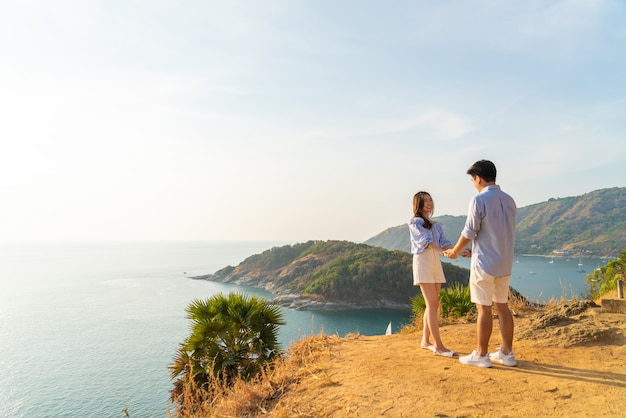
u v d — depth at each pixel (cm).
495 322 637
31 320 11344
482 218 372
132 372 6712
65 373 6762
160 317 11488
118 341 8825
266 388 423
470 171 399
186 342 905
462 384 333
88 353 7956
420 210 457
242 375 832
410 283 13075
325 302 12344
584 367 353
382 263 14162
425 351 463
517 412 269
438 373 369
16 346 8562
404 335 598
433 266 445
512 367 370
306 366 448
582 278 12612
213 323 884
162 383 6156
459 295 857
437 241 449
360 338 590
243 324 907
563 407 271
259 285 17738
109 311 12588
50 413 5219
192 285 19450
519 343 461
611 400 276
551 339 446
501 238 366
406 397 317
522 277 13262
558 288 7938
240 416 374
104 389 5956
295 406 347
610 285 970
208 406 433
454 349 476
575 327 451
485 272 368
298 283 15475
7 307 13625
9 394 5875
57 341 8944
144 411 5062
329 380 383
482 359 378
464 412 277
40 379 6519
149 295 16288
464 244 389
